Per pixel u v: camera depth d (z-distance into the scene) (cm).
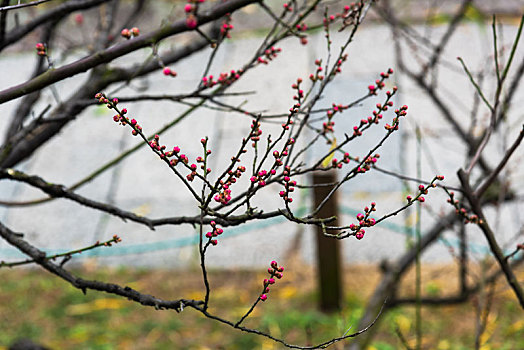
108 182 594
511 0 714
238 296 476
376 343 373
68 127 655
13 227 556
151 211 561
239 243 535
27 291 493
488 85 551
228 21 173
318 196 423
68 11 183
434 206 517
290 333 420
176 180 588
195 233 545
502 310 414
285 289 478
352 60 649
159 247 536
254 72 665
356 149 568
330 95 609
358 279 480
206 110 640
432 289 442
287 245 528
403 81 614
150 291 486
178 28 121
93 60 123
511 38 644
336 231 429
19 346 300
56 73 124
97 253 534
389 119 581
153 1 567
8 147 183
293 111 112
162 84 673
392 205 535
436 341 386
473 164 171
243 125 614
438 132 570
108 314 463
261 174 111
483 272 246
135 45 123
